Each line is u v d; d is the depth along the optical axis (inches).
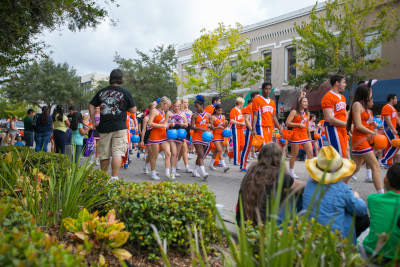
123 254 111.1
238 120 401.7
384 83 724.0
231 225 156.3
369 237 116.6
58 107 433.1
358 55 701.9
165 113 342.6
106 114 247.8
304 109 312.0
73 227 114.3
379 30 685.9
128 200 135.1
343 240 86.2
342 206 120.3
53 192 138.3
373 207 117.2
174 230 129.6
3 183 159.5
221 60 943.0
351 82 708.7
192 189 148.4
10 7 298.2
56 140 434.6
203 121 330.6
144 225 130.6
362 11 699.4
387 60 695.7
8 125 703.7
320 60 731.4
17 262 55.3
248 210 122.8
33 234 71.2
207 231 136.9
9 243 63.2
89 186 150.1
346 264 68.3
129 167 425.1
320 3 844.0
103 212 156.6
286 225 66.3
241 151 394.0
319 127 523.8
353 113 220.8
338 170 121.0
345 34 695.1
